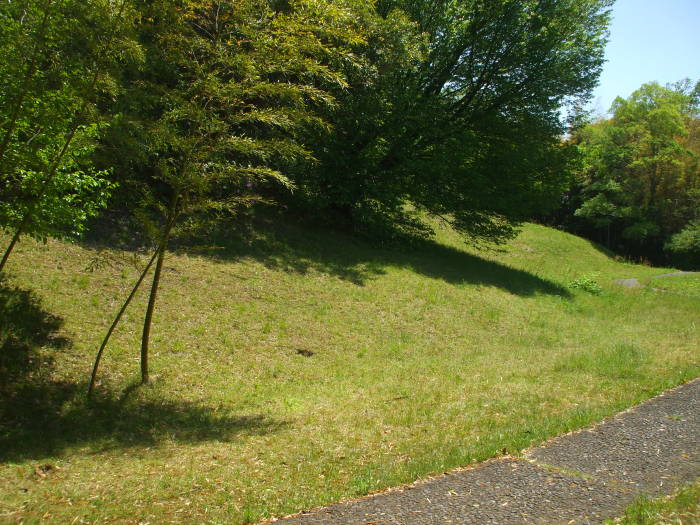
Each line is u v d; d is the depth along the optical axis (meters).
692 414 6.07
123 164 7.46
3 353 6.78
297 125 7.44
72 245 10.23
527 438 5.41
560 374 8.67
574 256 32.75
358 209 17.36
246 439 6.06
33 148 5.87
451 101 19.09
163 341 8.62
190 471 5.11
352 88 14.80
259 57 6.82
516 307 15.26
